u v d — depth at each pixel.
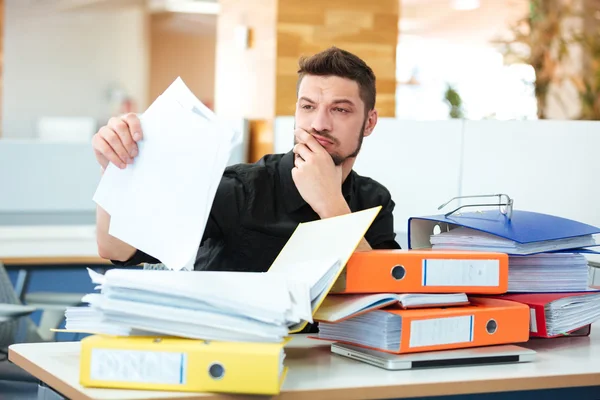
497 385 1.25
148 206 1.37
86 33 13.05
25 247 3.49
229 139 1.37
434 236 1.64
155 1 12.62
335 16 3.95
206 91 14.13
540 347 1.54
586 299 1.61
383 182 2.91
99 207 1.58
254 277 1.27
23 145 4.20
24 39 12.65
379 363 1.30
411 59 9.27
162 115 1.40
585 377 1.31
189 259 1.34
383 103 4.04
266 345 1.14
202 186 1.36
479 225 1.55
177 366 1.11
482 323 1.37
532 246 1.53
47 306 2.97
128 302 1.17
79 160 4.27
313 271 1.29
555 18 3.97
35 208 4.22
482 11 8.79
